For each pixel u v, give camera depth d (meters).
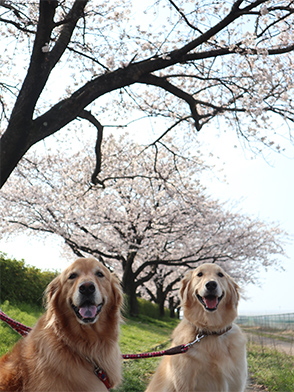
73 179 17.03
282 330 9.22
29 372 2.63
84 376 2.69
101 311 2.80
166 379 4.09
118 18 9.13
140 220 18.47
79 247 18.36
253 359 8.56
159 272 26.28
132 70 6.71
